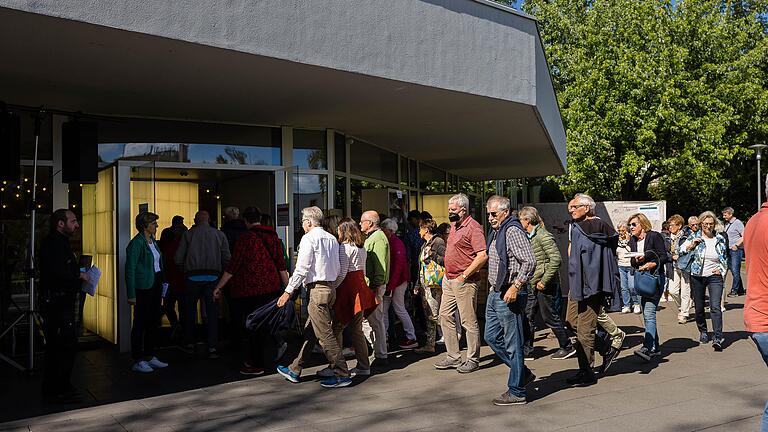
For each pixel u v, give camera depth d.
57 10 5.20
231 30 6.29
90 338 9.30
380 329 8.00
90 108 9.12
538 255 8.02
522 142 13.51
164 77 7.38
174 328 9.68
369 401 6.23
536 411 5.81
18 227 8.94
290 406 6.08
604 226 6.76
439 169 19.20
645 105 25.91
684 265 9.14
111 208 8.87
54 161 9.24
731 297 15.45
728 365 7.67
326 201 11.45
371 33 7.50
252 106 9.22
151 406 6.11
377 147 14.02
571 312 7.09
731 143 28.06
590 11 29.17
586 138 25.77
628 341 9.43
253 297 7.44
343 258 7.13
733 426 5.30
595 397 6.27
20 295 8.75
